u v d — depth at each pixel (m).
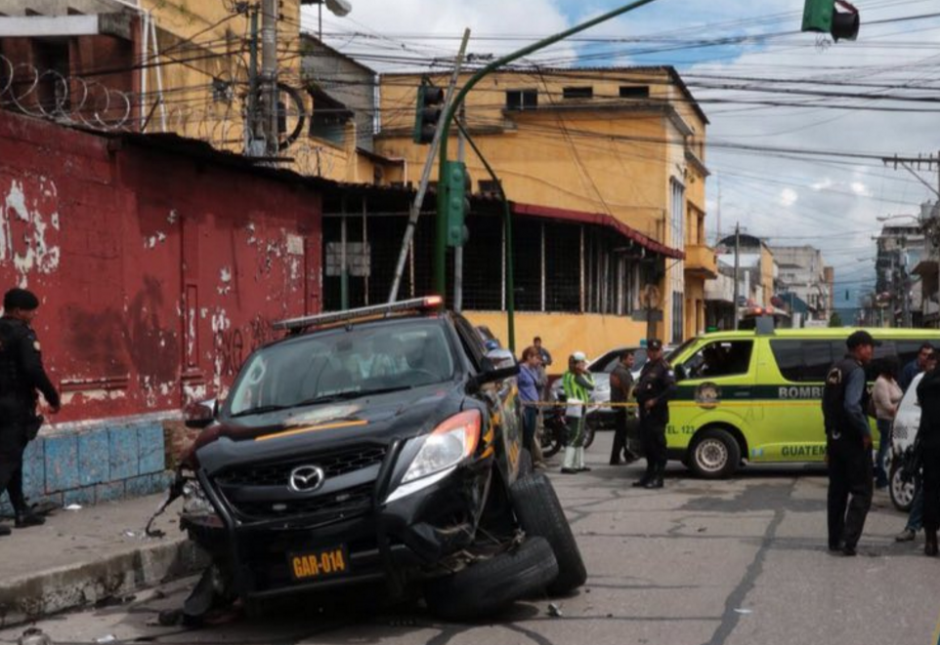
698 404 17.36
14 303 10.34
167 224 14.54
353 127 39.50
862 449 10.60
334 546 7.29
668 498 15.12
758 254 94.44
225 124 29.12
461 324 9.88
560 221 33.56
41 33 23.83
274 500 7.42
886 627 7.89
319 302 19.38
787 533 12.05
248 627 8.12
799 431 17.27
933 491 10.54
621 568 10.05
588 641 7.53
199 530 7.63
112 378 13.27
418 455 7.45
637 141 48.28
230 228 16.25
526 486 8.61
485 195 30.06
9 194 11.59
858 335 10.64
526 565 8.01
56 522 11.24
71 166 12.59
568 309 34.50
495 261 32.66
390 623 8.07
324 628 8.00
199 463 7.75
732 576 9.68
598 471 18.84
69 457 12.20
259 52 30.62
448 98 23.08
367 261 30.28
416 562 7.30
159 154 14.34
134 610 8.88
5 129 11.53
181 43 26.88
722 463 17.36
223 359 15.97
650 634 7.71
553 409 20.98
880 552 10.86
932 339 17.41
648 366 16.50
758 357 17.38
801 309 111.50
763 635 7.68
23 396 10.38
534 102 49.06
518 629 7.85
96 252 13.01
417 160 48.03
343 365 8.95
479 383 8.50
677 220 53.28
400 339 9.11
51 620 8.55
